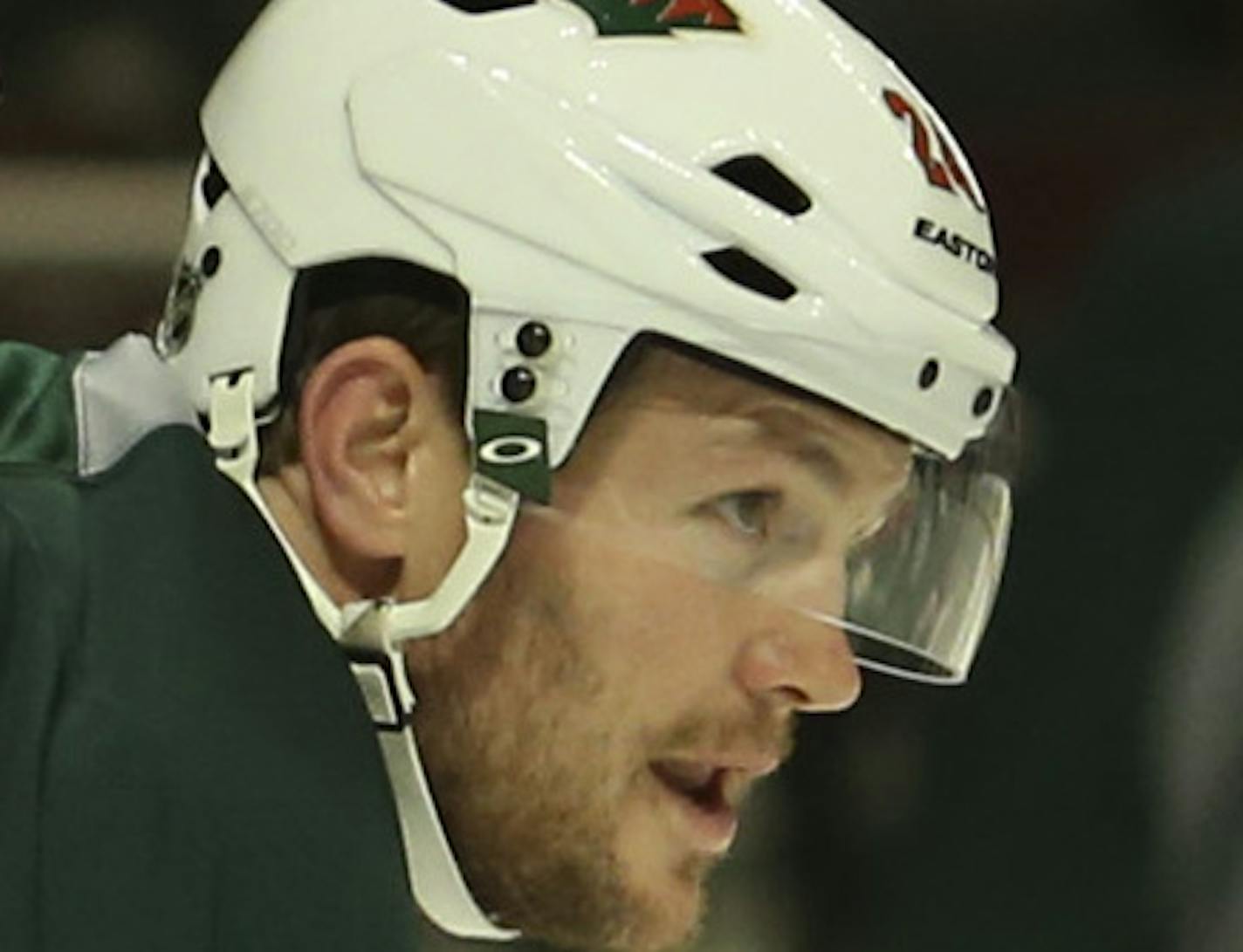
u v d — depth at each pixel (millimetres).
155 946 6141
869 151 6605
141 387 6559
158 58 11961
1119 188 12211
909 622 6785
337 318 6641
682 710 6652
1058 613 9484
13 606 6223
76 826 6125
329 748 6406
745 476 6613
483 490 6520
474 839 6688
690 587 6613
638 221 6496
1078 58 12492
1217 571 9234
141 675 6266
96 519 6391
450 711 6629
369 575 6637
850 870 11398
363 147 6609
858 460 6680
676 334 6504
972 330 6676
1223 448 9336
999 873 9609
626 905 6711
